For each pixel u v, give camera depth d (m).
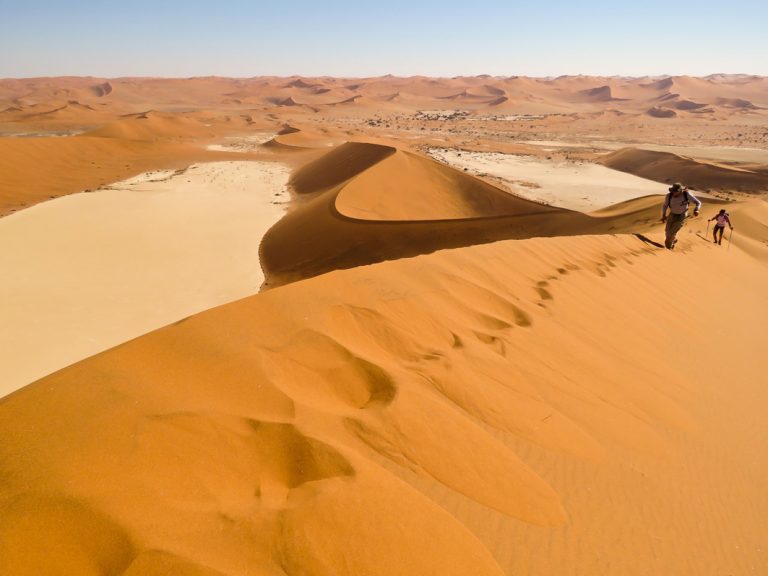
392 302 4.54
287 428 2.67
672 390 5.20
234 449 2.51
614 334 6.12
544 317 5.68
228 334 3.38
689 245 14.25
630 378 5.05
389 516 2.33
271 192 46.16
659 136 108.88
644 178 58.41
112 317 19.44
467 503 2.70
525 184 51.97
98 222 32.91
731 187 51.34
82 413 2.39
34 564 1.77
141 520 1.97
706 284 11.03
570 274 7.77
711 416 4.94
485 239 27.64
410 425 3.04
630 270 9.39
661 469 3.71
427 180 40.72
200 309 20.41
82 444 2.21
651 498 3.32
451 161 62.62
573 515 2.91
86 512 1.93
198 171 55.03
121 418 2.40
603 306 6.99
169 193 43.41
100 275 23.78
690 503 3.41
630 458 3.70
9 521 1.83
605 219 27.12
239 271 25.06
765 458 4.44
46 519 1.88
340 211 29.78
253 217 36.12
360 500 2.34
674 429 4.41
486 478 2.92
